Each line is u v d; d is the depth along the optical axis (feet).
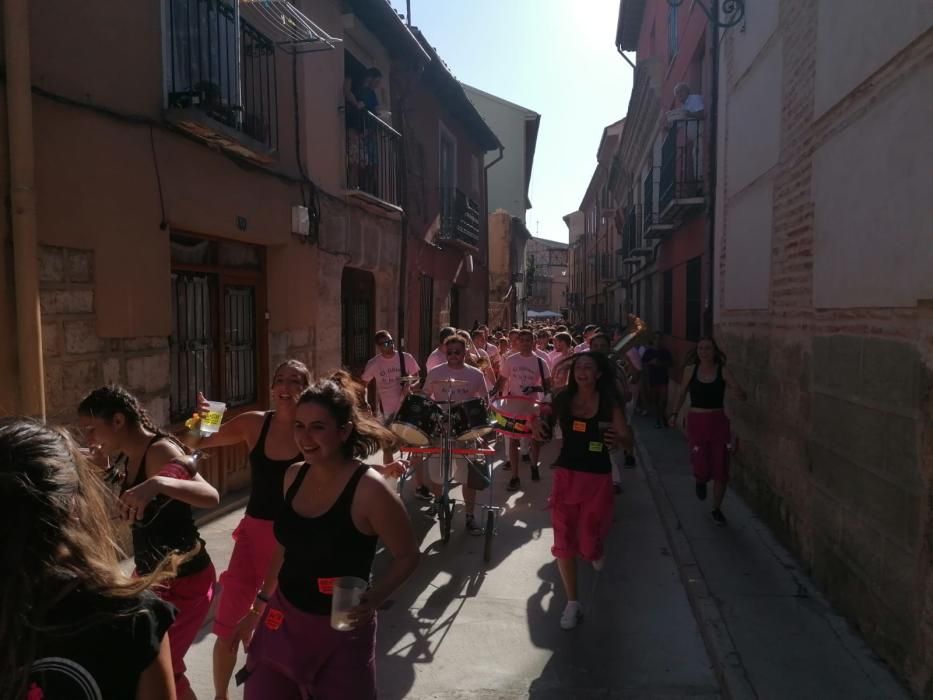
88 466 4.97
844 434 15.11
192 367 22.74
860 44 14.47
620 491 27.09
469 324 61.11
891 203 12.86
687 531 21.27
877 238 13.43
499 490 27.73
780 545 19.98
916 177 11.91
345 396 8.71
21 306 15.34
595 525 15.56
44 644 4.22
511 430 25.04
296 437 8.57
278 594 8.70
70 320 16.98
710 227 31.96
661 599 17.01
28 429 4.66
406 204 40.65
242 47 24.31
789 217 19.63
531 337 28.71
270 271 26.96
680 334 44.50
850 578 14.76
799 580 17.25
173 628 9.79
